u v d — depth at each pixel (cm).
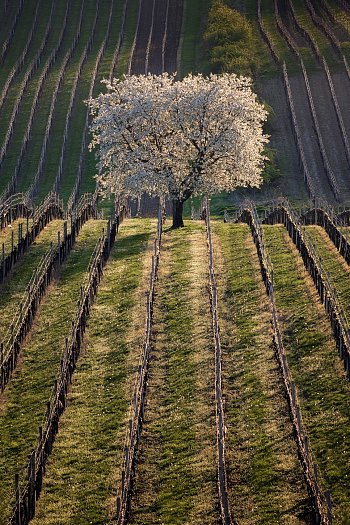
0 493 8569
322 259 13550
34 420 9762
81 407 9956
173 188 16312
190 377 10338
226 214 19725
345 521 7700
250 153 16500
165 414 9656
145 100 16338
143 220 17888
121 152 16775
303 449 8406
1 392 10300
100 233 16112
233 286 12888
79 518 8169
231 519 7769
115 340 11444
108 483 8606
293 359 10506
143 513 8156
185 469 8681
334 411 9281
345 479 8225
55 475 8812
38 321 12062
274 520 7831
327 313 11331
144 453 9019
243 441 9019
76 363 10919
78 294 12838
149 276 13450
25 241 14588
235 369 10450
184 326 11662
